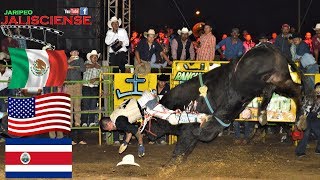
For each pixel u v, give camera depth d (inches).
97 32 706.2
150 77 563.8
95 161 479.8
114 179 403.9
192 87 429.7
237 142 573.6
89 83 577.0
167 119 418.0
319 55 673.6
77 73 585.6
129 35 773.3
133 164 448.5
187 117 415.8
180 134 427.2
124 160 449.7
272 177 414.3
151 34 615.5
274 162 474.0
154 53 620.7
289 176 416.2
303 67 598.9
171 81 563.5
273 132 645.9
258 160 483.2
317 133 498.3
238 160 482.3
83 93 589.9
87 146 560.7
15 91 579.8
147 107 420.5
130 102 428.5
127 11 783.7
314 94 429.4
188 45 645.9
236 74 418.3
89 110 572.1
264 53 413.7
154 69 624.1
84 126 572.4
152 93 429.1
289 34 672.4
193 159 485.1
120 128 423.2
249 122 572.7
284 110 553.6
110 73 561.9
